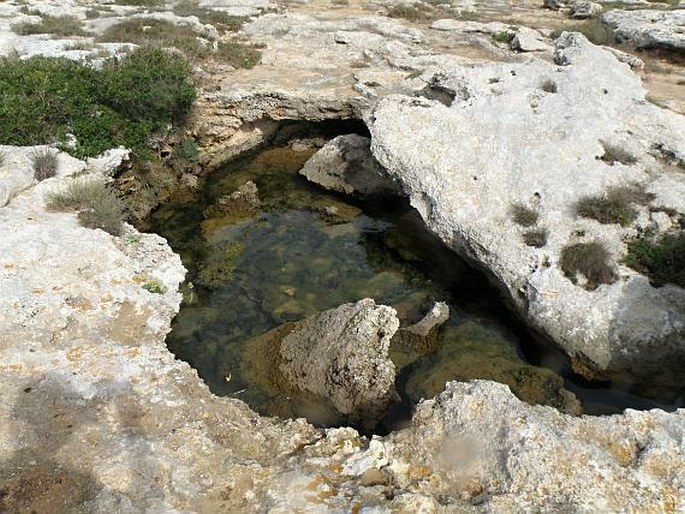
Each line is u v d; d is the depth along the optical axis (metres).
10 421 7.82
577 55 18.11
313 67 22.30
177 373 9.15
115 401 8.33
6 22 23.36
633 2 32.62
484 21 29.56
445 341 11.96
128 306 10.48
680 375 10.86
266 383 10.68
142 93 16.48
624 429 7.79
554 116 15.33
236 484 7.21
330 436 8.23
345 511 6.82
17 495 6.87
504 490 6.99
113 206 12.98
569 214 13.05
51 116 15.60
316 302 12.99
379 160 14.78
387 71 21.66
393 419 10.01
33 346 9.11
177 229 15.56
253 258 14.52
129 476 7.20
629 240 12.58
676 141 15.04
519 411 7.89
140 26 23.95
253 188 17.31
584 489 6.87
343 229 16.00
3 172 13.18
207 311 12.52
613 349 11.02
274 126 20.67
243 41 25.39
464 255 13.64
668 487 6.94
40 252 11.03
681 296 11.45
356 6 32.78
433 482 7.30
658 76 21.59
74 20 24.77
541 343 11.95
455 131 14.96
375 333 10.74
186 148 18.02
